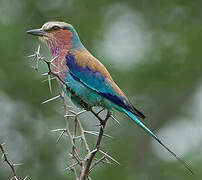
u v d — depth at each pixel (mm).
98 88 9641
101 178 14258
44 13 16359
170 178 14484
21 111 15172
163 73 15633
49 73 7516
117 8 16766
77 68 9797
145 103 16188
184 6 17141
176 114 16469
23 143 14875
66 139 14539
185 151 15039
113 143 15164
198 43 16109
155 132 16219
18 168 14320
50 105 15141
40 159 14680
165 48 15953
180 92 16469
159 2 17156
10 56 15125
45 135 14898
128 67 15344
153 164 15398
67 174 13977
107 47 15758
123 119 15422
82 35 16031
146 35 16438
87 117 14312
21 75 15242
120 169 14750
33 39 15438
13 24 15664
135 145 15766
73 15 16453
